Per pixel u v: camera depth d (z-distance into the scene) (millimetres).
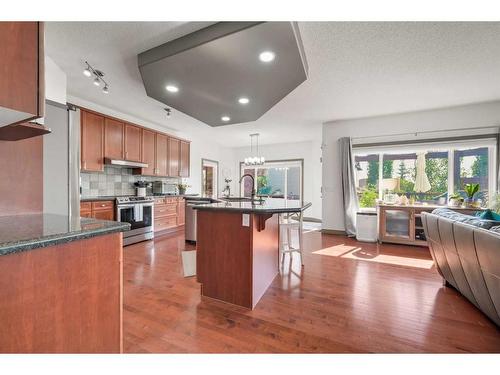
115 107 4094
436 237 2299
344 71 2764
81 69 2682
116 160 4012
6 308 782
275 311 1979
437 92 3389
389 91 3350
